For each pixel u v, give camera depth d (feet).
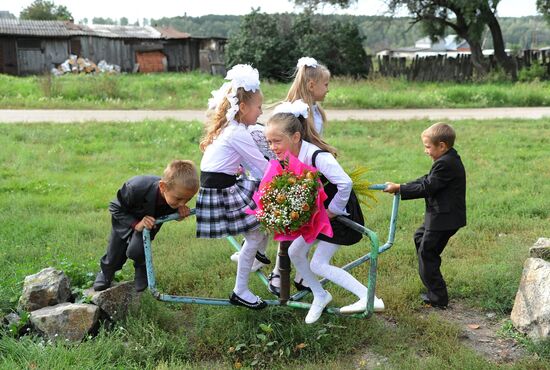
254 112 13.00
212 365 12.28
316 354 12.51
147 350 12.35
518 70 98.78
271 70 101.86
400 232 20.38
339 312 12.60
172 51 122.21
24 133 40.37
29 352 11.77
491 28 99.60
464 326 14.05
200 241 19.35
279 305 13.20
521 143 37.81
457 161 14.35
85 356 11.78
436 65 98.43
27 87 69.05
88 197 25.27
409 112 57.88
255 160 12.77
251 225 12.72
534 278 13.38
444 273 16.49
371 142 39.58
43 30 114.01
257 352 12.69
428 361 12.06
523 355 12.71
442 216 14.37
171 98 64.39
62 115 52.60
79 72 111.75
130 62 119.44
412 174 29.19
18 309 13.44
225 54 108.17
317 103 14.49
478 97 65.92
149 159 33.86
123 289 13.69
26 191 26.32
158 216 13.02
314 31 103.96
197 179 12.50
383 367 11.96
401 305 14.67
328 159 12.14
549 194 24.90
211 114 13.62
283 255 12.72
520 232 20.38
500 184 26.84
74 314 12.79
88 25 125.08
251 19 104.32
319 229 11.72
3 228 20.38
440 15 103.30
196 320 13.71
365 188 13.58
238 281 13.08
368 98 63.00
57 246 18.43
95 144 37.81
